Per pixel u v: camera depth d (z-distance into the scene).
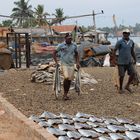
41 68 15.92
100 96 11.63
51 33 40.88
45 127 7.68
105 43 36.81
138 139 6.80
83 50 24.36
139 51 26.06
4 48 24.27
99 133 7.25
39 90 13.20
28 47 24.16
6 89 13.55
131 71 11.91
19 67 24.17
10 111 9.04
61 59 11.03
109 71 19.89
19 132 7.52
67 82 10.95
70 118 8.52
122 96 11.56
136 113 9.10
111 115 8.91
